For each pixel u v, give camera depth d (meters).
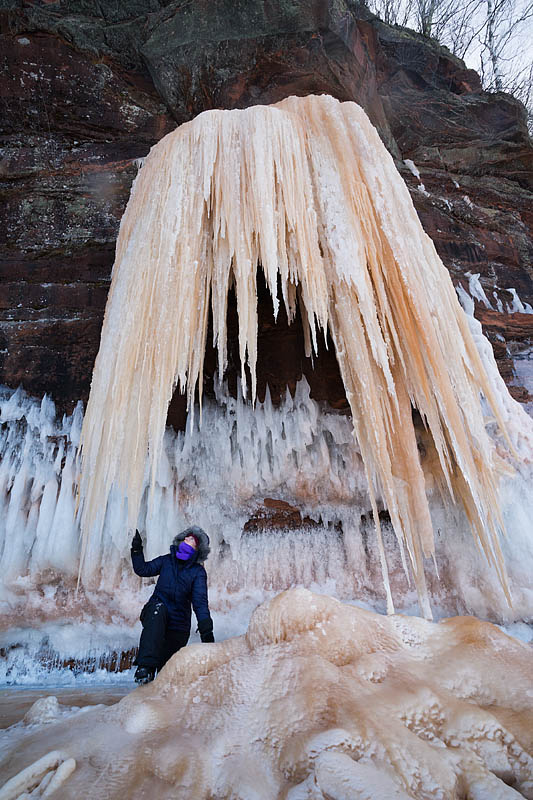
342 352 4.35
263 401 5.80
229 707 2.00
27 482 5.27
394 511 3.87
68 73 6.98
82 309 6.14
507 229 8.27
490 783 1.48
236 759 1.69
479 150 8.48
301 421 5.65
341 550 5.72
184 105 7.38
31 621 4.86
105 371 4.50
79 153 7.02
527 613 4.77
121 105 7.27
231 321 5.97
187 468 5.54
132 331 4.38
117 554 5.02
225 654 2.41
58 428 5.60
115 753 1.77
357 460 5.65
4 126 6.96
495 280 7.38
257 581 5.51
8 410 5.54
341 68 7.16
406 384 4.54
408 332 4.30
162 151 4.96
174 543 3.46
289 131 4.66
